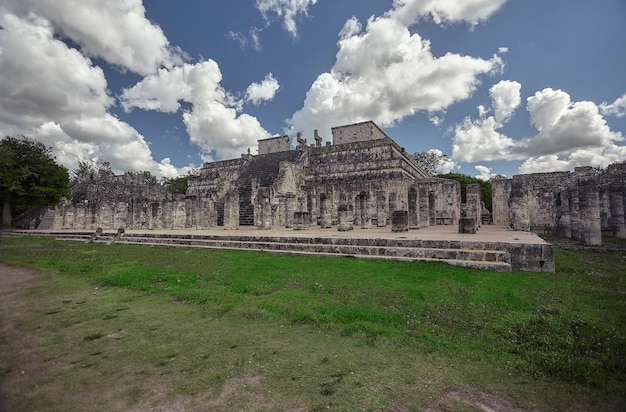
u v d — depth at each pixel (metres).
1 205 24.27
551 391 3.33
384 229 21.33
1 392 3.28
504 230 18.47
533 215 26.64
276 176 38.38
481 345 4.36
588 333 4.63
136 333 4.97
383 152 36.62
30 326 5.16
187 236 17.64
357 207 28.34
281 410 3.05
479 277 7.95
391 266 9.33
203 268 10.04
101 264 10.96
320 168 38.84
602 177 23.38
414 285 7.34
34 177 25.05
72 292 7.41
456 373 3.70
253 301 6.39
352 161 38.50
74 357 4.14
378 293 6.75
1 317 5.50
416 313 5.59
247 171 43.22
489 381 3.53
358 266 9.48
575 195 18.16
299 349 4.36
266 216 24.30
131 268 10.22
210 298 6.64
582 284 7.53
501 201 27.89
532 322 5.11
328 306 5.94
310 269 9.30
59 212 31.38
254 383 3.53
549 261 9.00
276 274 8.77
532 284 7.37
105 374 3.73
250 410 3.06
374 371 3.77
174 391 3.38
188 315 5.77
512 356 4.05
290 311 5.73
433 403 3.15
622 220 18.47
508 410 3.05
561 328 4.86
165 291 7.35
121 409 3.07
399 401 3.19
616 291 7.00
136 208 31.27
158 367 3.90
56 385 3.47
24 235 23.77
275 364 3.95
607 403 3.11
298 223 21.45
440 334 4.71
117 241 19.25
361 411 3.04
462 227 15.30
